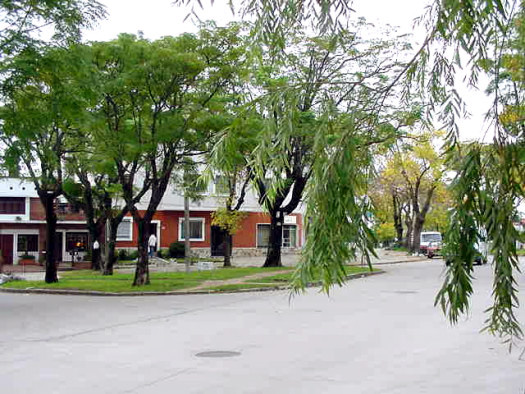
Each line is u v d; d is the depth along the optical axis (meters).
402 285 25.73
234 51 22.00
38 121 16.94
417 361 9.77
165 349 11.16
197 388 8.09
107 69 22.77
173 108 23.42
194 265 42.38
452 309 4.29
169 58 21.38
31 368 9.62
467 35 4.71
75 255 50.50
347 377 8.67
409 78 5.01
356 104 4.59
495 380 8.43
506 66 4.96
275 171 4.25
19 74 16.33
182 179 34.22
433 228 82.19
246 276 30.59
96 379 8.73
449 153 4.78
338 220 4.06
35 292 25.52
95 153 23.27
